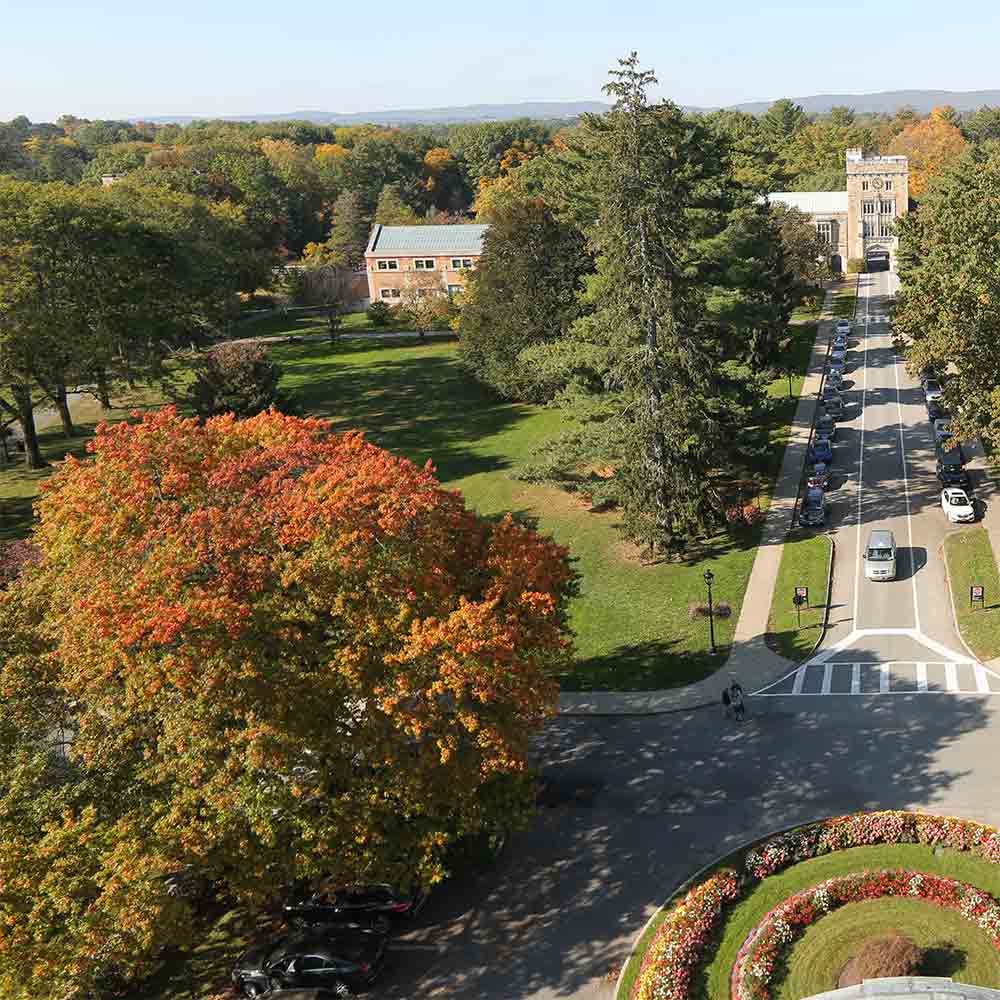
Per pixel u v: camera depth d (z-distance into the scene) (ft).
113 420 262.06
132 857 70.49
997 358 146.41
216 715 77.71
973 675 121.70
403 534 86.69
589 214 178.60
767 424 230.48
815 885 87.35
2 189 206.49
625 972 81.20
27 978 66.95
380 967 83.66
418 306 357.00
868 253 459.32
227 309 302.86
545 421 248.93
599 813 102.73
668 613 146.00
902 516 171.63
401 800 84.89
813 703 119.75
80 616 77.10
